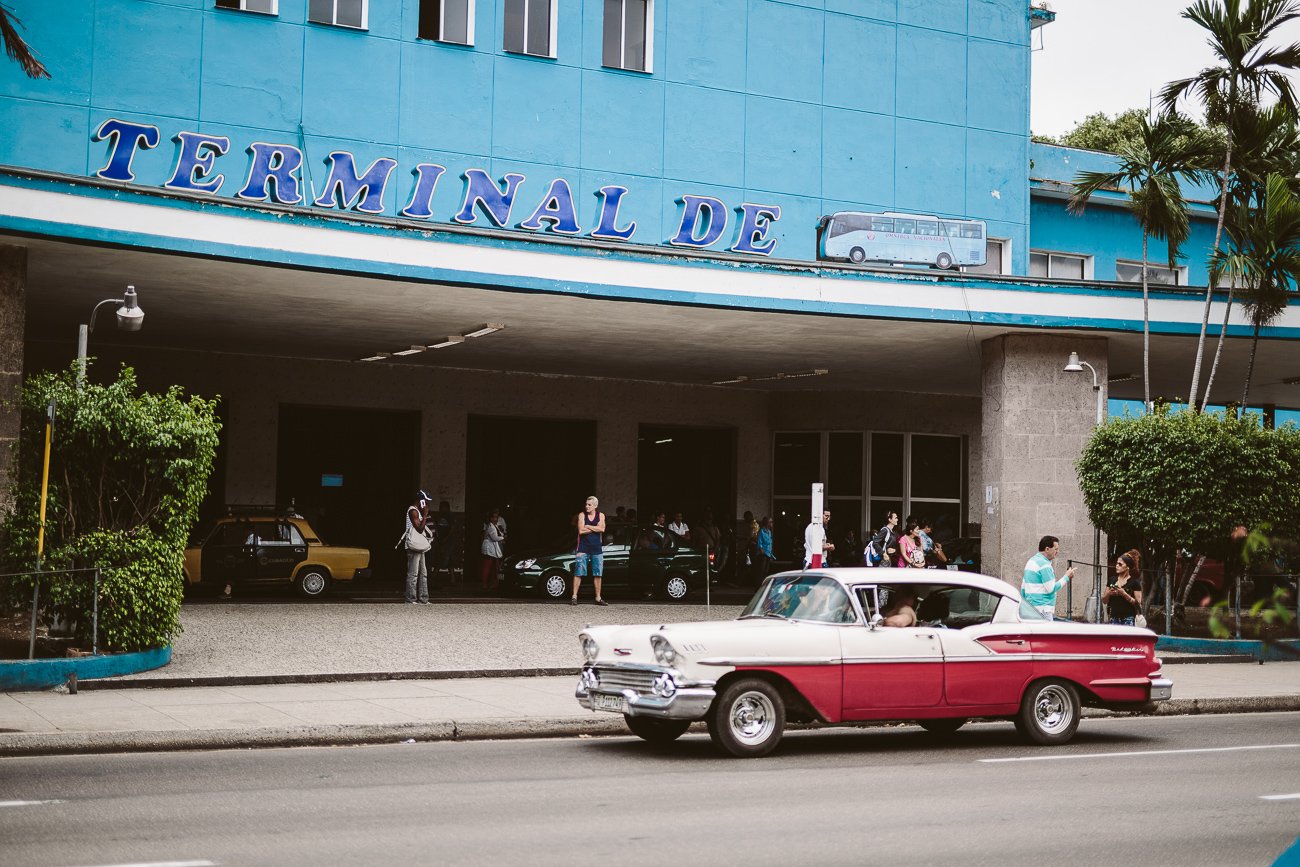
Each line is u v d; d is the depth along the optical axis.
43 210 16.50
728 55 27.47
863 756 11.59
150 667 15.23
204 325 24.56
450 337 25.39
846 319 22.47
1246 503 20.08
